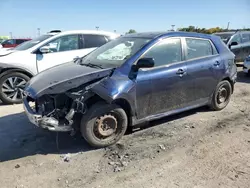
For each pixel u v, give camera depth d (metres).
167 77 4.47
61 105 3.85
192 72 4.88
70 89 3.72
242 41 12.72
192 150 3.98
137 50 4.34
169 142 4.25
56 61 7.18
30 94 3.92
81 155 3.87
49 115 3.79
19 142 4.29
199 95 5.18
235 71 5.92
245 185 3.12
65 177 3.33
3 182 3.22
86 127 3.86
